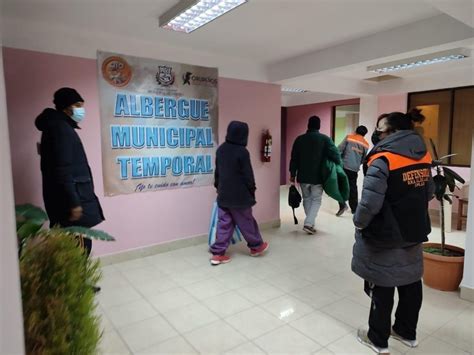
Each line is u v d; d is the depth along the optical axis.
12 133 2.73
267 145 4.44
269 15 2.66
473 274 2.54
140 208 3.48
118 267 3.27
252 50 3.71
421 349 2.00
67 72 2.95
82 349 1.02
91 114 3.10
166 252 3.69
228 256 3.54
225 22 2.81
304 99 7.71
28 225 1.29
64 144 2.28
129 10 2.55
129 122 3.32
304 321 2.31
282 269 3.22
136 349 2.02
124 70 3.24
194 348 2.03
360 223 1.81
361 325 2.26
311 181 4.28
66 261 1.04
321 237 4.26
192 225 3.89
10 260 0.72
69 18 2.71
